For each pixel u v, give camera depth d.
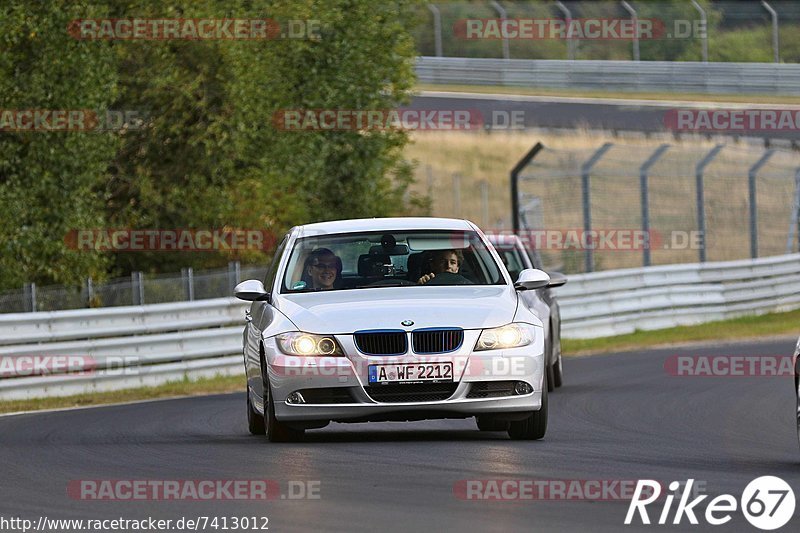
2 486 28.12
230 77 85.38
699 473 28.19
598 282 85.88
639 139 150.50
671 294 90.94
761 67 169.50
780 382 54.19
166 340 63.59
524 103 172.75
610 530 21.58
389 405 32.66
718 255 129.75
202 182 86.25
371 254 36.78
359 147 92.69
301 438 34.81
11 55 73.50
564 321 83.38
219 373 66.25
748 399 47.66
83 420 45.75
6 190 73.69
